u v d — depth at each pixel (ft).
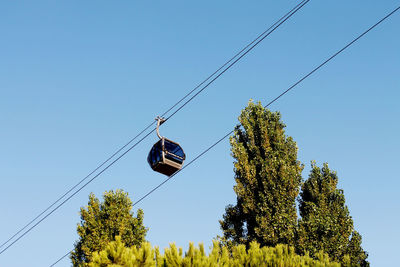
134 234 86.53
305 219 80.79
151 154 52.85
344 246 76.33
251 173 83.56
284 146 86.33
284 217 76.48
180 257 48.37
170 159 51.78
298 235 75.61
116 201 88.38
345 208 82.84
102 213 86.28
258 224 78.33
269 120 89.92
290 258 59.52
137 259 46.47
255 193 82.12
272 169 81.41
